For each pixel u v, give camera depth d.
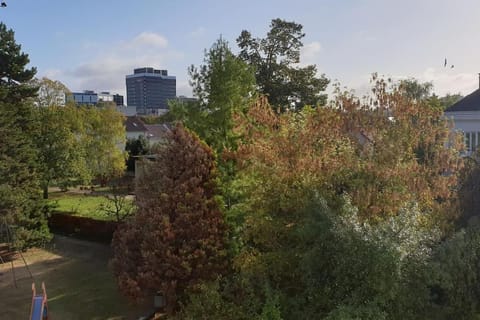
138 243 13.27
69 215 25.50
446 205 10.72
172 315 11.88
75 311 14.36
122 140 38.84
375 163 10.25
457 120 21.81
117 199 23.16
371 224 9.80
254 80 17.72
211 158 12.95
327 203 9.75
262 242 10.88
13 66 25.42
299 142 10.39
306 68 31.80
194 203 12.20
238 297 10.40
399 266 8.19
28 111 25.86
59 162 30.25
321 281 9.23
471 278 9.45
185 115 17.03
